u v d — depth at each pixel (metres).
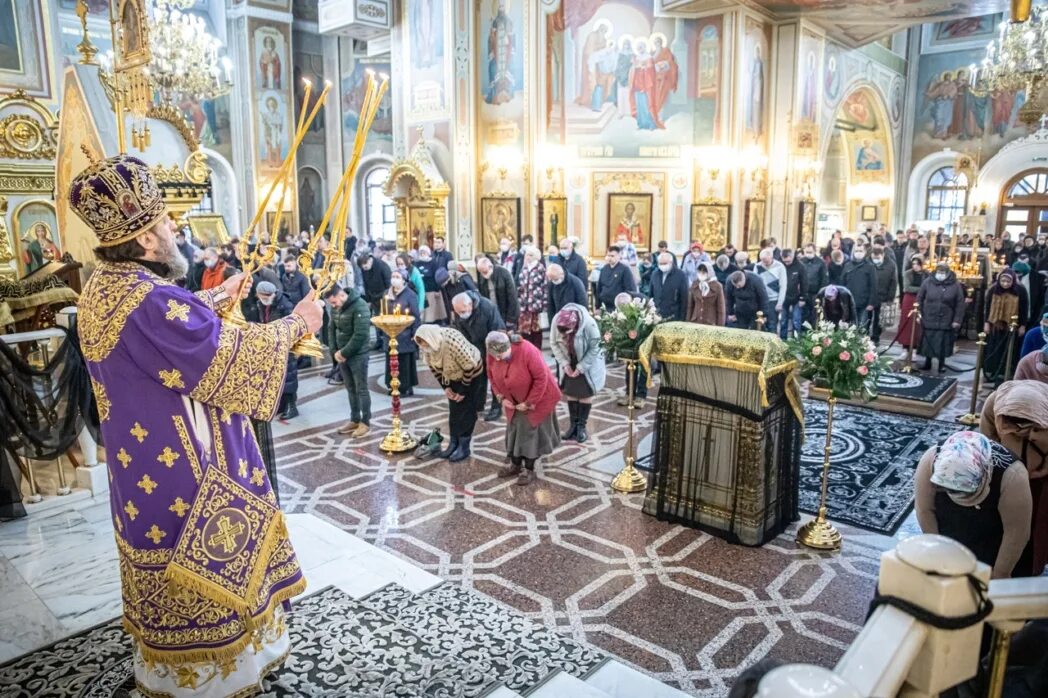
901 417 7.83
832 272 12.28
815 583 4.39
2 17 7.93
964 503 3.02
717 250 14.50
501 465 6.38
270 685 2.72
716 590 4.30
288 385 7.68
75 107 6.75
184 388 1.98
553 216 14.88
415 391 8.97
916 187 23.81
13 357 4.27
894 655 1.32
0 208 7.50
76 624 3.12
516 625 3.37
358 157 2.21
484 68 14.98
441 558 4.70
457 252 15.02
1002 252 15.82
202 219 15.00
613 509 5.46
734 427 4.83
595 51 14.65
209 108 18.41
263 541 2.18
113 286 1.99
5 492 4.29
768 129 15.53
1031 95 13.56
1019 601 1.54
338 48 20.22
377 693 2.70
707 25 14.17
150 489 2.01
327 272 2.24
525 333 9.31
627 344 5.66
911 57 23.08
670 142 14.67
